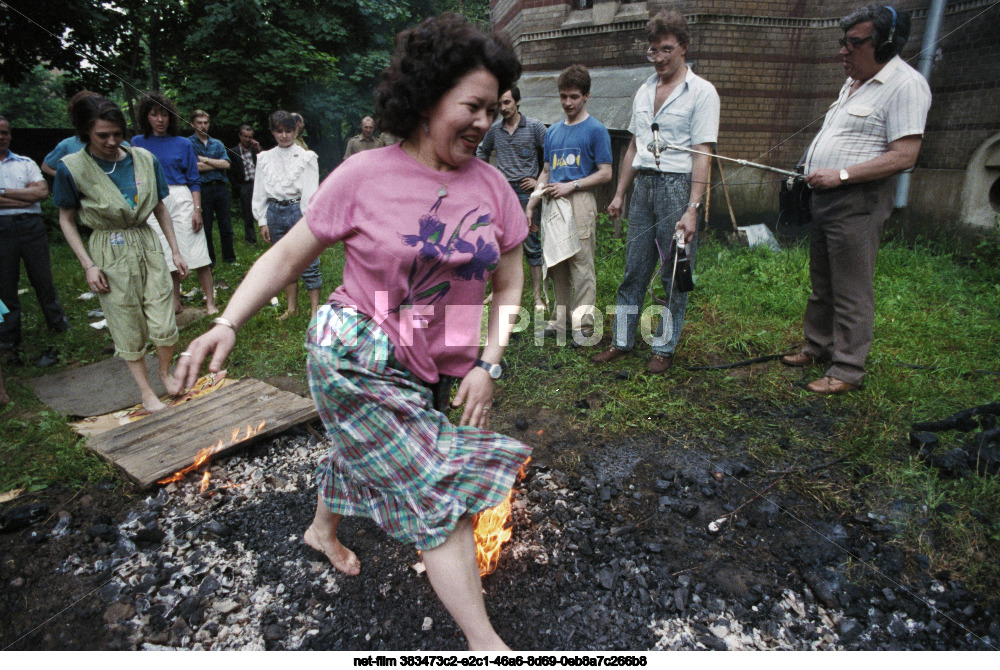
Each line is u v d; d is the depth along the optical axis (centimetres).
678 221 370
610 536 249
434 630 208
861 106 327
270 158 504
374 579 231
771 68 652
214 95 1146
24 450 336
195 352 154
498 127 517
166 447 316
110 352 494
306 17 1345
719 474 289
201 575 238
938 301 493
